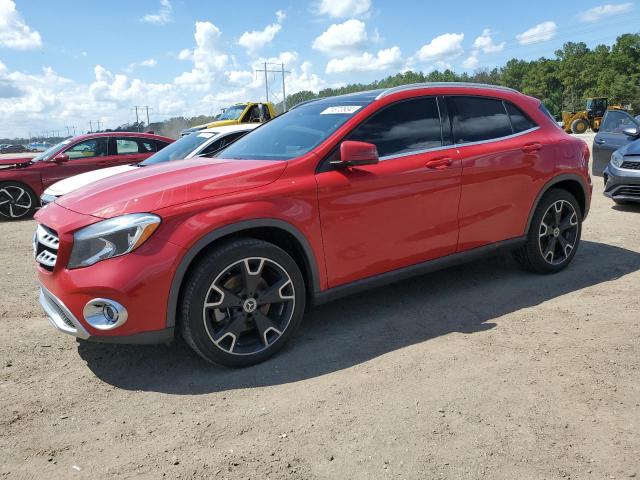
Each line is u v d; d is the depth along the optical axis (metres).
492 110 4.48
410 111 4.01
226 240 3.20
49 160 10.35
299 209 3.35
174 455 2.42
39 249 3.27
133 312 2.91
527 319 3.84
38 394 3.04
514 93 4.75
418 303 4.27
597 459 2.28
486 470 2.23
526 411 2.65
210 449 2.46
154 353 3.54
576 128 40.06
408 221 3.84
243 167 3.43
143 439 2.56
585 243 6.01
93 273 2.89
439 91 4.21
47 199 6.68
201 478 2.25
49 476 2.31
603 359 3.16
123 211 2.96
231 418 2.71
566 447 2.37
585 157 4.96
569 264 5.15
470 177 4.12
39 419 2.77
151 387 3.09
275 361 3.35
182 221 3.00
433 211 3.96
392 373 3.10
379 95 3.95
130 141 11.11
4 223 9.74
